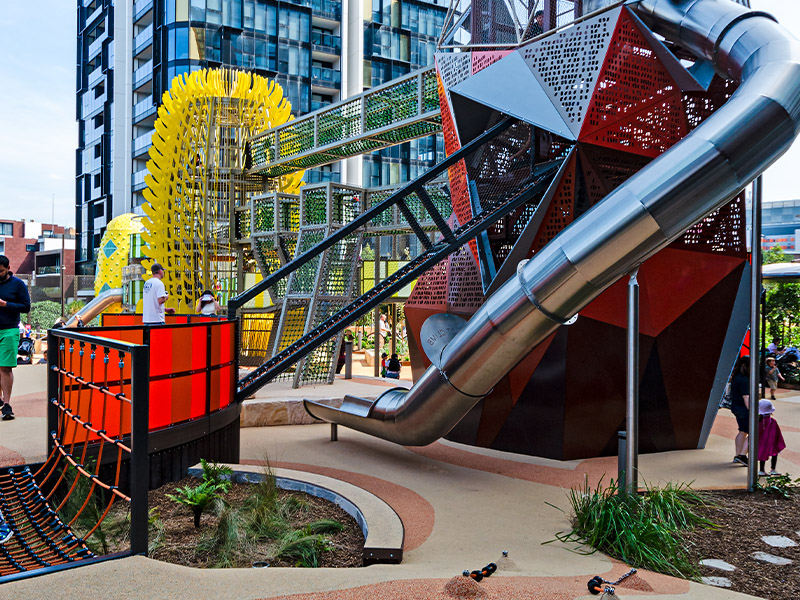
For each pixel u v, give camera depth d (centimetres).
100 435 437
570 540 501
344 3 5794
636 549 457
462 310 945
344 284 1490
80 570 331
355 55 5753
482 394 666
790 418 1259
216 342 707
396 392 803
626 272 548
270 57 5338
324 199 1597
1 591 301
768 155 515
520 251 835
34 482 538
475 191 947
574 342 810
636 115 814
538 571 408
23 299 798
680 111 844
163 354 613
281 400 1086
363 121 1587
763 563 462
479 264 929
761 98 507
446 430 719
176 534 482
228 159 2355
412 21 6009
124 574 327
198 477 629
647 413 877
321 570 354
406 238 2495
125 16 6209
